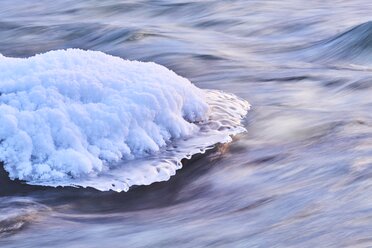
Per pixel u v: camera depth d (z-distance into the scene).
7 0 33.09
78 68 11.07
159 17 28.09
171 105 11.05
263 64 19.31
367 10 26.09
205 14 27.30
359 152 10.80
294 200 9.23
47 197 9.64
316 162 10.57
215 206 9.55
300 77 17.03
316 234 7.90
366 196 8.96
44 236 8.80
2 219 9.09
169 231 8.70
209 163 10.69
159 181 10.08
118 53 22.08
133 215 9.42
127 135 10.46
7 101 10.43
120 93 10.75
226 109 12.52
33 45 24.31
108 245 8.43
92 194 9.73
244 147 11.34
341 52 19.56
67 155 9.93
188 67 19.45
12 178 9.82
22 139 9.92
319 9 26.91
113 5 29.56
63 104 10.41
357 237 7.64
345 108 13.94
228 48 21.78
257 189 9.96
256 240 8.02
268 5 28.00
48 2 31.95
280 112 13.31
